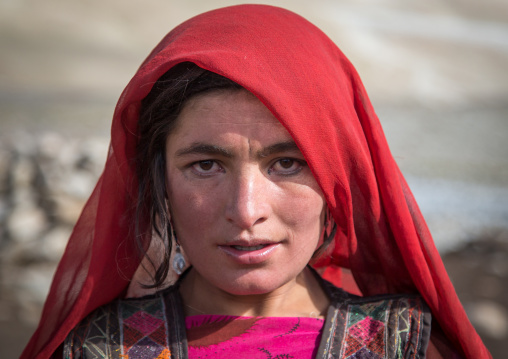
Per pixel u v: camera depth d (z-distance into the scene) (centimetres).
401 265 121
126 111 116
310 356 110
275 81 101
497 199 656
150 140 114
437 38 1955
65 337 115
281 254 107
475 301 415
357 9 2127
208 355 111
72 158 520
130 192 121
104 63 1384
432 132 1006
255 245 104
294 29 110
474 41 1991
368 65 1587
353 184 112
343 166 109
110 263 119
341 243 127
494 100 1380
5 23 1462
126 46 1516
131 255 123
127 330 115
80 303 115
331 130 104
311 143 102
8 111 959
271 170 106
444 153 852
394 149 872
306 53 106
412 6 2352
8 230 440
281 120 99
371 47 1734
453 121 1113
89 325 117
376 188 112
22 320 353
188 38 108
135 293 131
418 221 117
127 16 1623
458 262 496
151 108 111
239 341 111
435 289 115
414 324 112
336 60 116
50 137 605
